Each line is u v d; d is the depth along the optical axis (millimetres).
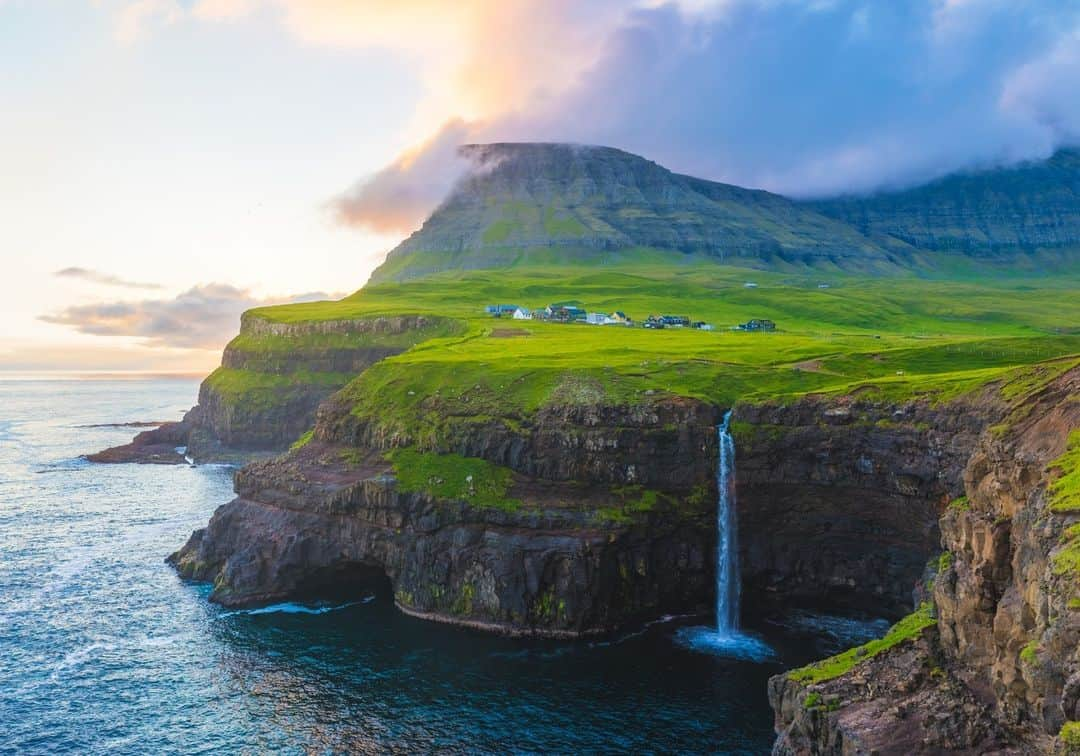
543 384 124375
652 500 105938
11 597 110500
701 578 106938
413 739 73875
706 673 86625
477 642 95750
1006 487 53875
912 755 48594
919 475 91750
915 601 78875
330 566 113625
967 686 52219
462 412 122062
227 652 93000
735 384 120750
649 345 162750
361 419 131000
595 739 73375
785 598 106125
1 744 72938
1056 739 35375
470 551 103438
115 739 74062
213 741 73812
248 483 126875
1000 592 51500
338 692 83000
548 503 106625
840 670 60469
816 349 149750
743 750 71375
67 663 89812
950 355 132875
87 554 132125
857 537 101125
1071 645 37031
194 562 121312
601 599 99188
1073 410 53406
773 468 104188
